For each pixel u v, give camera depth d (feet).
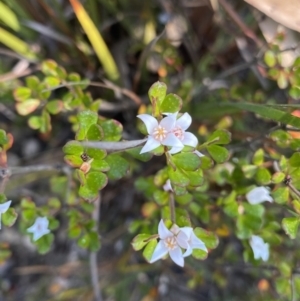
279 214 0.44
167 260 0.50
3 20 0.41
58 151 0.53
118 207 0.53
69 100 0.36
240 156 0.42
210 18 0.48
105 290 0.50
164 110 0.27
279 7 0.34
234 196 0.34
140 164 0.48
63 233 0.54
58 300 0.51
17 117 0.52
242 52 0.45
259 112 0.32
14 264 0.54
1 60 0.49
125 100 0.48
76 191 0.39
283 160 0.30
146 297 0.53
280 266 0.37
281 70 0.34
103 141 0.27
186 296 0.56
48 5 0.42
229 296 0.53
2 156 0.30
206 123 0.44
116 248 0.54
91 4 0.42
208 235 0.30
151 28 0.47
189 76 0.50
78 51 0.45
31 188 0.52
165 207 0.33
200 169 0.29
